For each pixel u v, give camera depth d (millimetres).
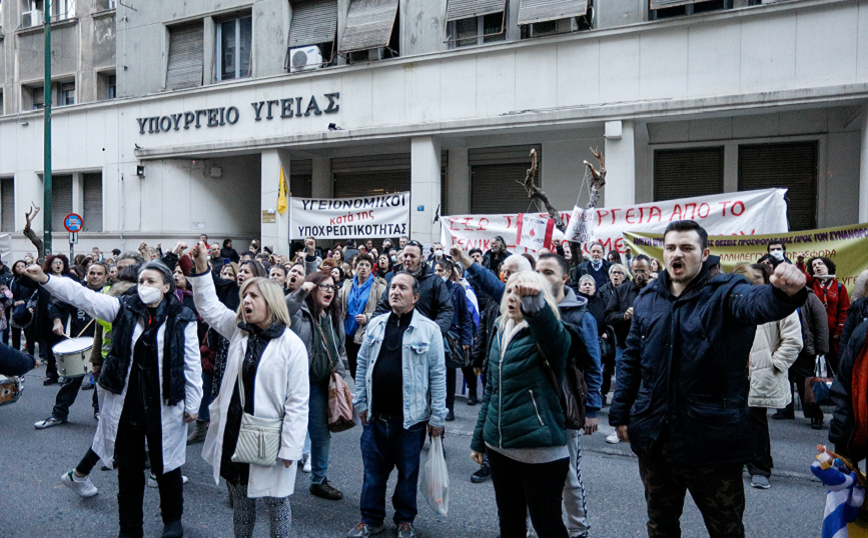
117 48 19328
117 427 3939
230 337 3906
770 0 11852
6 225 21969
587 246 11180
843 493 2990
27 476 5348
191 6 18031
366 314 7133
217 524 4402
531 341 3205
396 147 17328
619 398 3412
